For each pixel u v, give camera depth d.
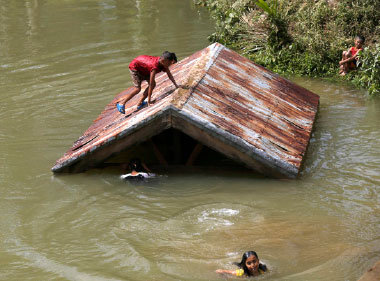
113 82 14.77
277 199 8.59
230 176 9.45
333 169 9.59
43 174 9.77
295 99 11.57
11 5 25.86
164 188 9.08
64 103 13.42
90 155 9.42
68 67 16.14
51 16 23.19
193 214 8.20
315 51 15.81
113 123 10.04
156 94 10.23
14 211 8.48
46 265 6.99
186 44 18.31
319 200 8.50
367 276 6.09
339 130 11.35
